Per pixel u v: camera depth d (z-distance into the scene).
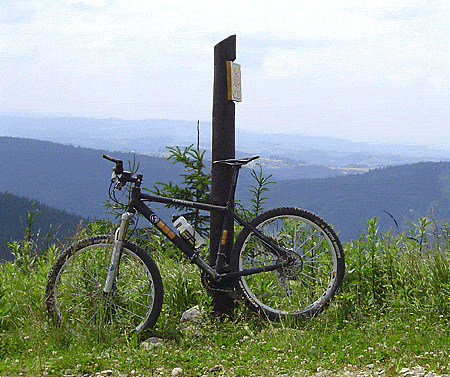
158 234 5.88
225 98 4.53
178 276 4.81
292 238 4.71
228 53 4.52
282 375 3.16
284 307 4.38
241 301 4.30
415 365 3.21
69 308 4.05
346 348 3.54
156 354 3.50
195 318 4.26
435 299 4.28
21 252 5.38
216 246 4.52
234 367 3.31
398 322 4.07
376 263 4.78
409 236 4.98
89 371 3.25
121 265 4.31
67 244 4.23
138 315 4.20
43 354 3.58
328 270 4.70
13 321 4.15
